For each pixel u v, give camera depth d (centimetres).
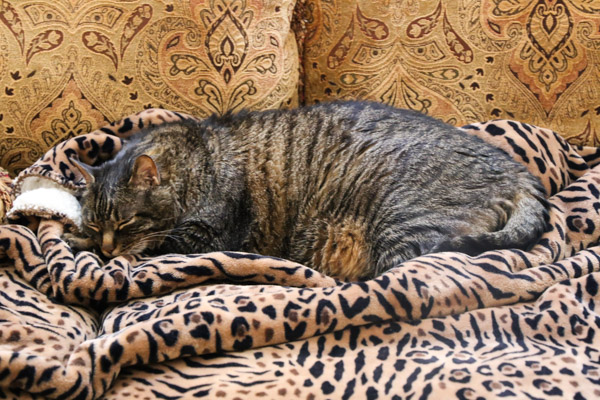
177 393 110
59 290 138
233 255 146
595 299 139
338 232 171
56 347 119
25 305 134
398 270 133
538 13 204
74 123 199
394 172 166
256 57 204
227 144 179
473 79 212
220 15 201
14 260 149
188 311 122
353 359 119
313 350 121
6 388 106
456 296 131
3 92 195
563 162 196
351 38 216
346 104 188
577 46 205
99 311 145
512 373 113
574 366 116
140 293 141
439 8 208
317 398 109
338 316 124
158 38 199
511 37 207
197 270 144
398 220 163
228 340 120
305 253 175
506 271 140
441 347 123
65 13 195
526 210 157
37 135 199
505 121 195
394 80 215
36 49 194
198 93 204
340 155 173
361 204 168
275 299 125
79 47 196
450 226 157
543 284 140
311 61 221
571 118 211
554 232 159
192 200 171
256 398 108
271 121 184
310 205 175
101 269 142
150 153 172
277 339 122
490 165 166
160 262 146
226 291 138
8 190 177
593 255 152
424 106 215
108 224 161
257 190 176
